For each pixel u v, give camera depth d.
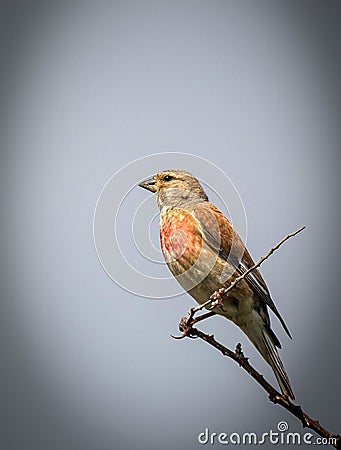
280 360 7.42
